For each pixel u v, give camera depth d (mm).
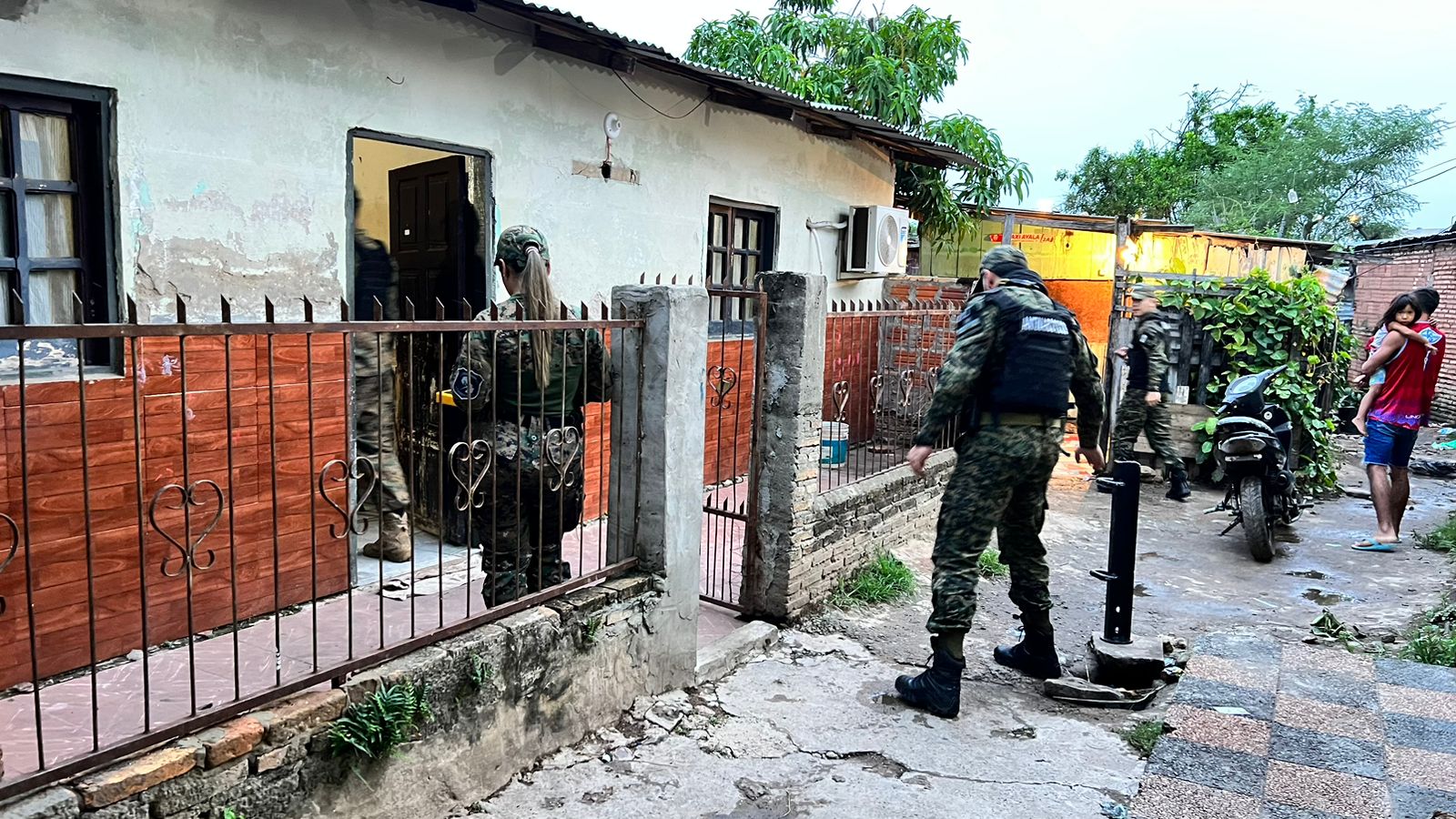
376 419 4727
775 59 10594
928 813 3070
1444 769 3141
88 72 3371
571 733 3342
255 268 3973
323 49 4148
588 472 5840
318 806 2490
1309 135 26672
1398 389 6629
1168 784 3088
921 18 11211
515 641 3041
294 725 2395
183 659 3488
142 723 2936
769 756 3420
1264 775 3123
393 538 4785
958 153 8789
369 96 4367
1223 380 8672
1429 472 10148
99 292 3541
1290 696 3732
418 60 4574
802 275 4430
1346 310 17531
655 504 3662
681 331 3627
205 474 3797
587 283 5730
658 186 6215
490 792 3020
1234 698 3719
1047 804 3137
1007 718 3834
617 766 3268
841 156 8375
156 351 3596
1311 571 6215
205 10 3699
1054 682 4062
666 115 6211
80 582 3424
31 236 3363
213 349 3787
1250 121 28484
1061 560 6340
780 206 7566
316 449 4199
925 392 6273
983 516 3877
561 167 5457
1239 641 4375
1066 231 12805
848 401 5504
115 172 3494
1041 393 3844
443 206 5344
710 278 6953
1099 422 4312
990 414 3912
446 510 5281
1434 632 4535
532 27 5082
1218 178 26344
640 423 3639
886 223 8625
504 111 5066
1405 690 3803
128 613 3568
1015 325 3889
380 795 2645
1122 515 4324
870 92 10305
